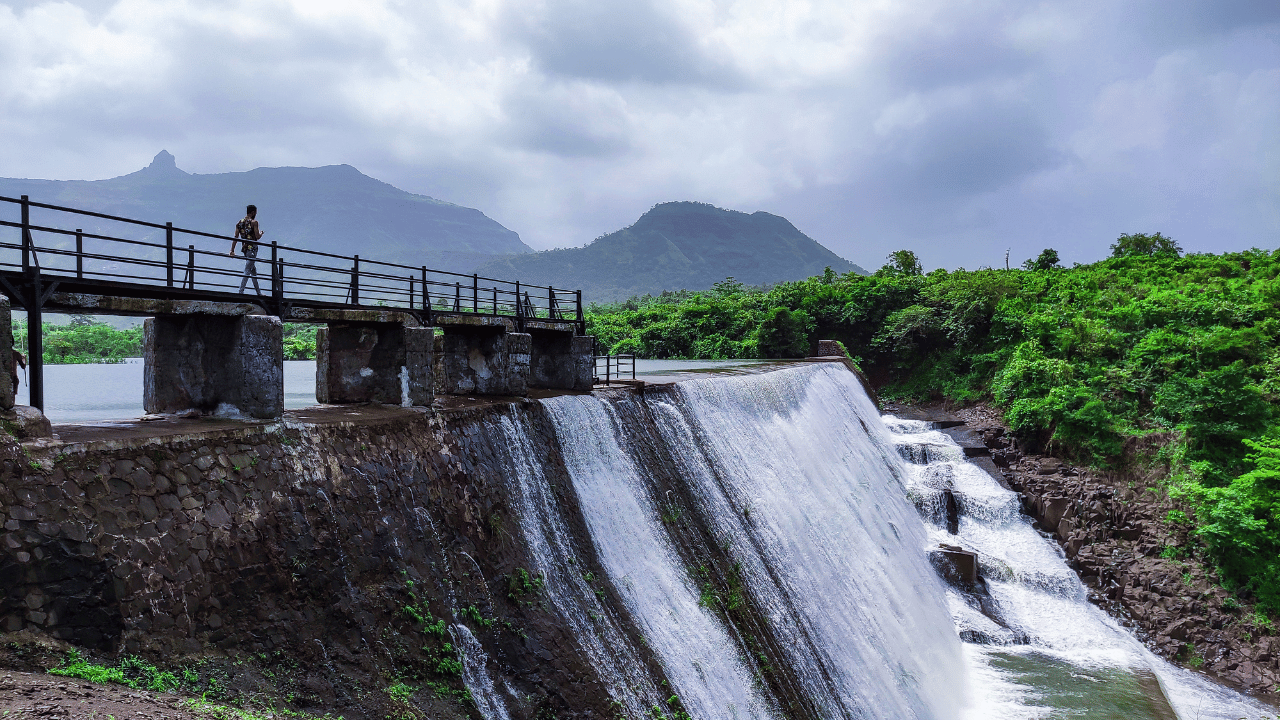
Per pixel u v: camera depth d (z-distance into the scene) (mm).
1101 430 51938
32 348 14844
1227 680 36156
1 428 13242
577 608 21594
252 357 18266
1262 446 43406
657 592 24422
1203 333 54969
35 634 12422
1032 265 99500
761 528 31125
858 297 85812
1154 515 45656
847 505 39500
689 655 23094
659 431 30609
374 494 18922
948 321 75562
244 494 16203
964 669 34281
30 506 12938
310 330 101688
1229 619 39094
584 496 25156
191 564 14664
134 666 13125
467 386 28406
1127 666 35000
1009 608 41031
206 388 19125
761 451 36531
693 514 28578
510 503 22562
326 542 17141
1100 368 56844
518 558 21500
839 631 29719
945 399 73188
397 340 23438
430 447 21281
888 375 81375
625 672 20797
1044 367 58344
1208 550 42094
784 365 61062
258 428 17281
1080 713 30078
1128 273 80875
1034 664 35062
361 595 17234
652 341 94562
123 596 13508
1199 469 46469
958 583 42125
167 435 15438
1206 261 80625
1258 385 49969
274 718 13781
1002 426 58750
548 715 18797
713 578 26609
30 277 14773
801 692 25312
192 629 14234
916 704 29250
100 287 16141
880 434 57312
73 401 42594
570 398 27469
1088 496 47531
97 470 14086
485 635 19266
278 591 15852
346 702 15398
